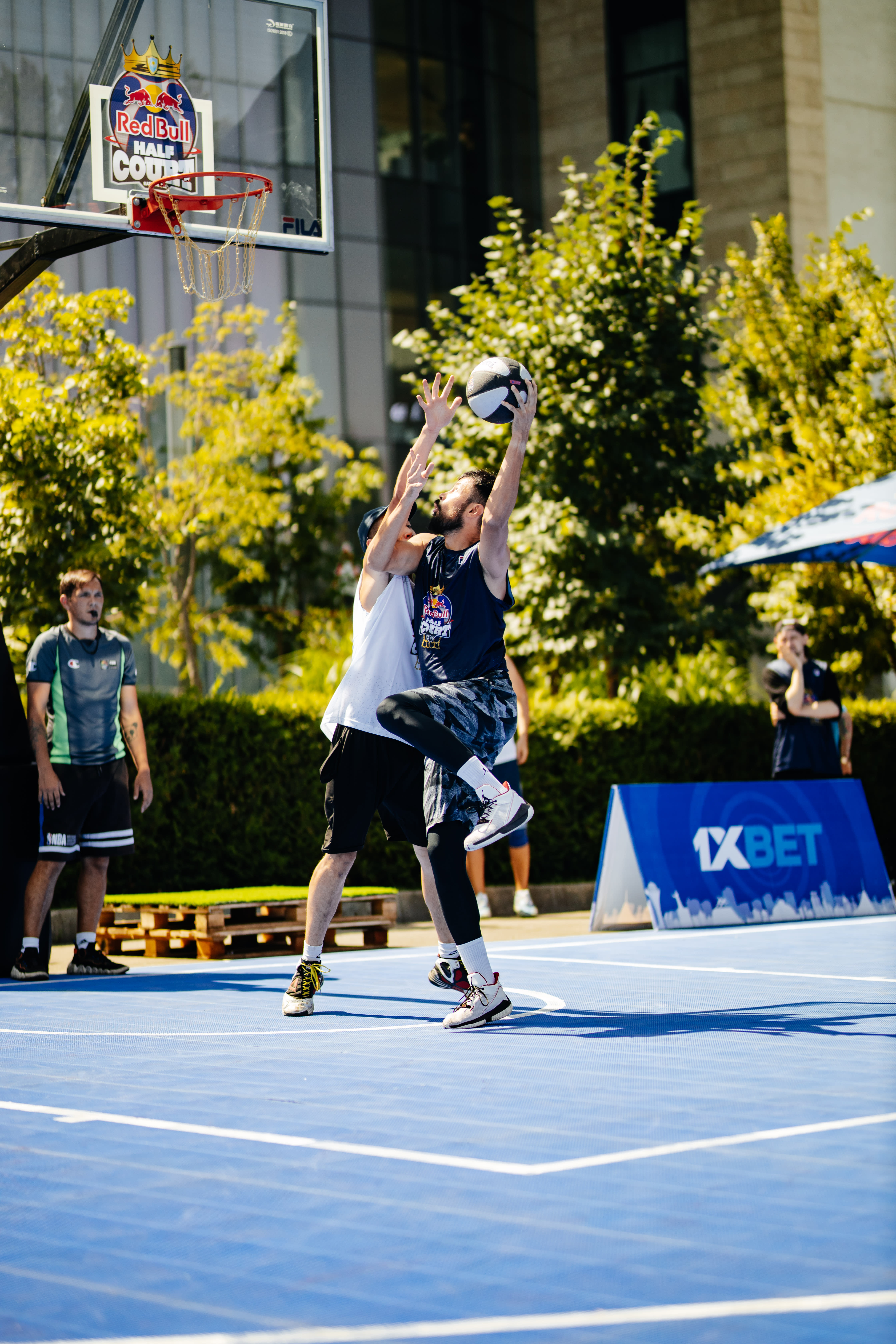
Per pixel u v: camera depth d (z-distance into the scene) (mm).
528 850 13945
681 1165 3793
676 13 34969
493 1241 3145
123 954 11250
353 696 6898
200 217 10938
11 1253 3119
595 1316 2660
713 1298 2750
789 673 13234
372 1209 3420
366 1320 2660
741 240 33812
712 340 19000
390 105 34938
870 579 21562
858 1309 2678
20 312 17625
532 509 17750
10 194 10273
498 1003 6426
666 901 11625
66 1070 5449
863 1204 3400
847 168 34156
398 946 11469
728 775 16812
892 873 16500
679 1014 6645
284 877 14117
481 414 6352
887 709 18125
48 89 10383
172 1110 4648
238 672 33375
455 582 6449
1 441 15766
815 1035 5965
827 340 22797
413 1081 5070
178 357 30953
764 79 33531
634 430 17797
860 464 21812
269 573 33094
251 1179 3729
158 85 10781
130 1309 2746
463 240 36094
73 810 9008
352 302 34344
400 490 6617
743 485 18656
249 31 11242
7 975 9133
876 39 34781
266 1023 6691
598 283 18062
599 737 16125
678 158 34781
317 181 11422
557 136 36969
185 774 13500
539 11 37250
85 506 15852
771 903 12188
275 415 30578
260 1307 2746
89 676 9156
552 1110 4527
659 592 18234
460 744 6258
